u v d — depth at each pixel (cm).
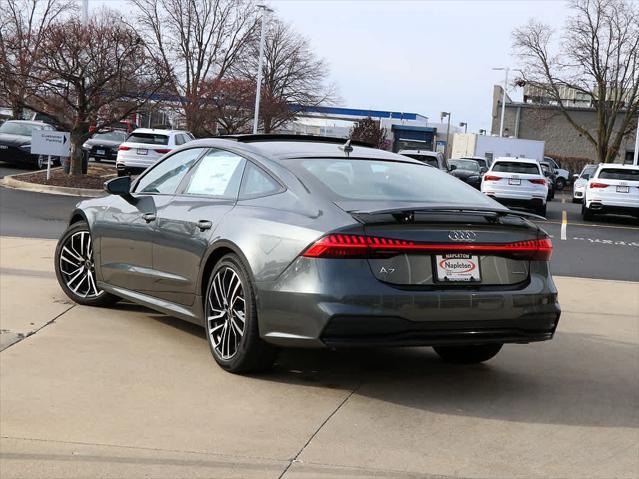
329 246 438
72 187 2047
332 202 463
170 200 580
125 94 2144
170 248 559
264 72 5259
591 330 702
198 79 4984
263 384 482
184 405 438
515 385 516
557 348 628
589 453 402
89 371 490
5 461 356
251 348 477
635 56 4925
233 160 550
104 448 375
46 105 2191
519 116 6150
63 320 613
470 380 522
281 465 363
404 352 588
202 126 4238
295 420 424
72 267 682
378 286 438
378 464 371
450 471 368
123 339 568
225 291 504
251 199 511
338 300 433
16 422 403
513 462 384
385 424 426
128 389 461
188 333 597
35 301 670
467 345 513
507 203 2323
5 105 2778
